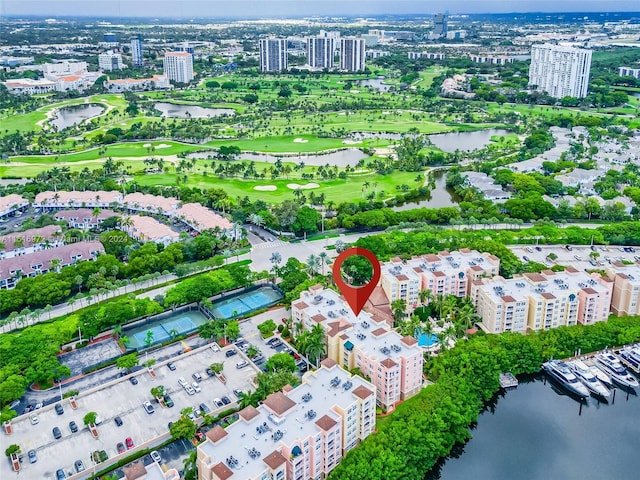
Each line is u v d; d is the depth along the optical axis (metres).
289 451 193.12
